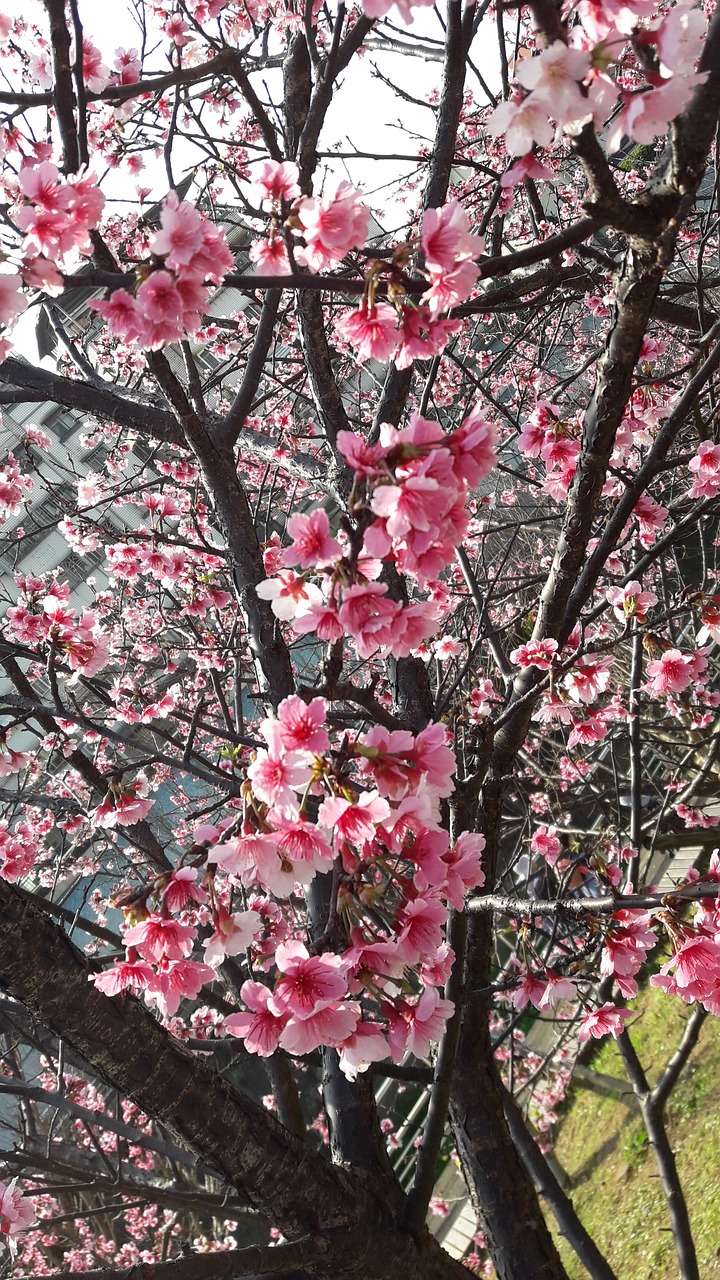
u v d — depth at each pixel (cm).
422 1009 142
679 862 956
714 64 165
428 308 160
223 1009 458
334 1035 134
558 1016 923
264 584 150
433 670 544
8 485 490
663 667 300
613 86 137
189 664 727
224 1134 213
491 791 327
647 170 625
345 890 139
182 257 147
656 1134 505
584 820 962
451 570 530
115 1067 204
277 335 588
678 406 264
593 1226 866
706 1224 715
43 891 809
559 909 248
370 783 183
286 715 139
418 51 463
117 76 373
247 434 652
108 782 271
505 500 866
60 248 165
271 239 170
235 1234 988
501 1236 317
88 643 323
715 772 801
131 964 162
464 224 151
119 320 157
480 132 620
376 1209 247
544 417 292
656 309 372
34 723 1061
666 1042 952
